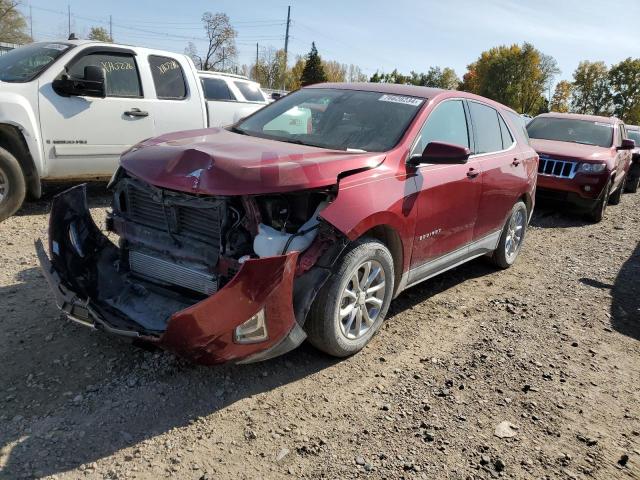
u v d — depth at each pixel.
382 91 4.63
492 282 5.67
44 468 2.51
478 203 4.84
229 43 49.41
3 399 2.95
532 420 3.22
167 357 3.48
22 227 6.01
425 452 2.86
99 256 3.78
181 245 3.36
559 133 10.72
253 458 2.70
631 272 6.41
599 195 9.09
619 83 90.88
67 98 6.48
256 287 2.88
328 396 3.28
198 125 7.84
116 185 3.72
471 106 5.02
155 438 2.78
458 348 4.06
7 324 3.74
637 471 2.87
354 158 3.58
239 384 3.30
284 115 4.55
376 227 3.72
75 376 3.22
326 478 2.61
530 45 83.38
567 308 5.08
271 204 3.17
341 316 3.50
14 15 49.41
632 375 3.90
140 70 7.19
